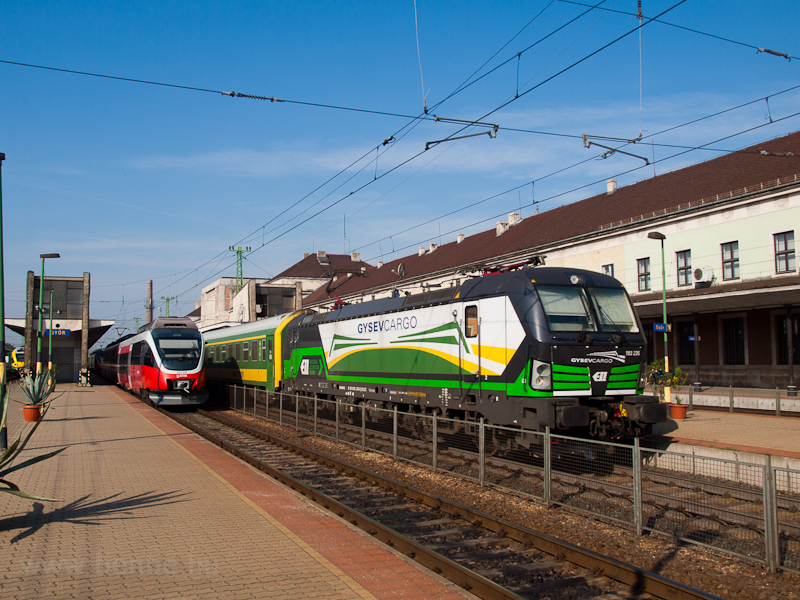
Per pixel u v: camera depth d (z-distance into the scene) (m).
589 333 12.52
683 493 7.93
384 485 11.63
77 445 16.03
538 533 7.91
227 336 33.47
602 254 32.25
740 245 26.52
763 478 7.00
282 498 10.17
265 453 15.80
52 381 23.05
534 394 12.25
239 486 11.01
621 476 8.79
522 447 10.42
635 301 29.17
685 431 15.70
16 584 6.23
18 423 21.41
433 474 12.47
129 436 17.89
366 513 9.75
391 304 17.77
